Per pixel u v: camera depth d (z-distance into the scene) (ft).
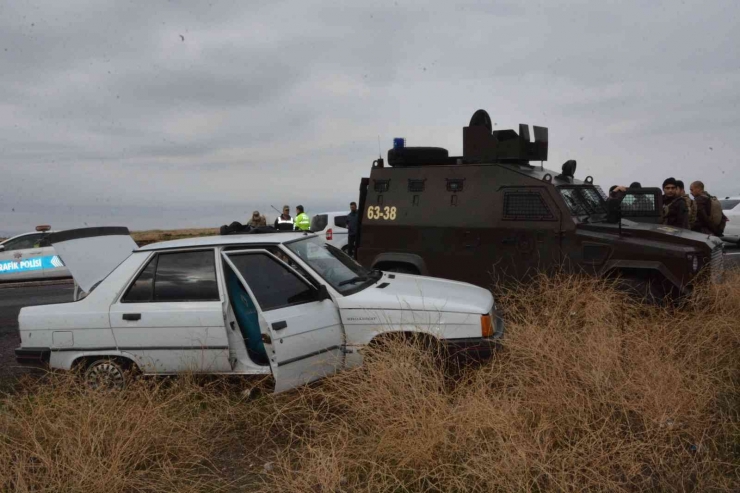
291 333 16.72
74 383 17.28
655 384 15.42
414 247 28.71
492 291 26.55
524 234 25.85
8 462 13.84
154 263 19.22
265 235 20.40
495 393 15.96
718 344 19.31
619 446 13.10
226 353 17.92
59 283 55.83
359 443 14.57
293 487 12.63
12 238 56.03
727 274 26.50
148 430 14.92
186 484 13.74
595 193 29.55
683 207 31.60
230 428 16.70
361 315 18.16
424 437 13.57
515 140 27.76
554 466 12.51
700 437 14.17
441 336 17.66
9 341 29.60
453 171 28.12
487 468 12.41
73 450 14.05
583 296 21.77
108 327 18.75
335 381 16.80
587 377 15.62
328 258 20.38
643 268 23.41
